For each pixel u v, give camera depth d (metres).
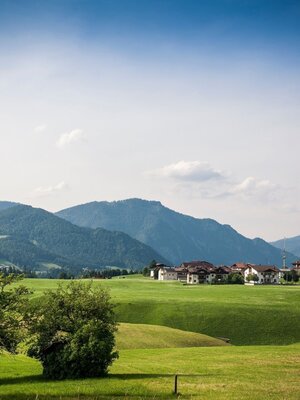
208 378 51.44
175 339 90.19
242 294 155.50
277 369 57.66
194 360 65.12
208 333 107.31
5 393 43.69
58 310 52.31
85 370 50.88
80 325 51.81
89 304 53.41
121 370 56.50
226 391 44.75
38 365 60.34
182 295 150.12
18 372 55.31
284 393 44.03
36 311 52.22
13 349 50.16
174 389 44.94
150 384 47.50
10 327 49.78
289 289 179.38
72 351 50.28
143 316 118.06
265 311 115.94
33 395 42.94
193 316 114.88
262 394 43.50
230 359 66.00
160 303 125.12
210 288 185.12
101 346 50.47
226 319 111.94
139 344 84.56
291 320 110.75
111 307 54.84
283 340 101.94
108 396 42.59
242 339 103.50
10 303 50.94
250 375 53.47
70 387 45.91
